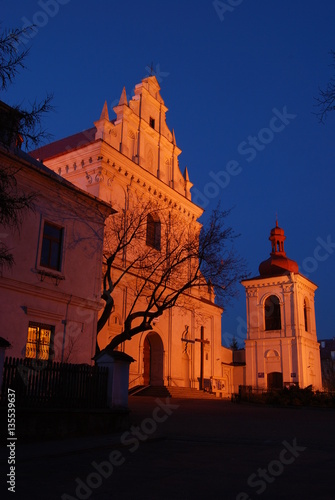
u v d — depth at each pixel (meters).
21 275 17.92
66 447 11.46
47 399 13.44
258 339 53.00
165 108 40.09
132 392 31.22
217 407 26.41
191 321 39.28
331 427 17.83
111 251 29.58
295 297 52.22
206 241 23.42
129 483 7.96
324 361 75.00
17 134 9.93
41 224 19.08
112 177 31.75
